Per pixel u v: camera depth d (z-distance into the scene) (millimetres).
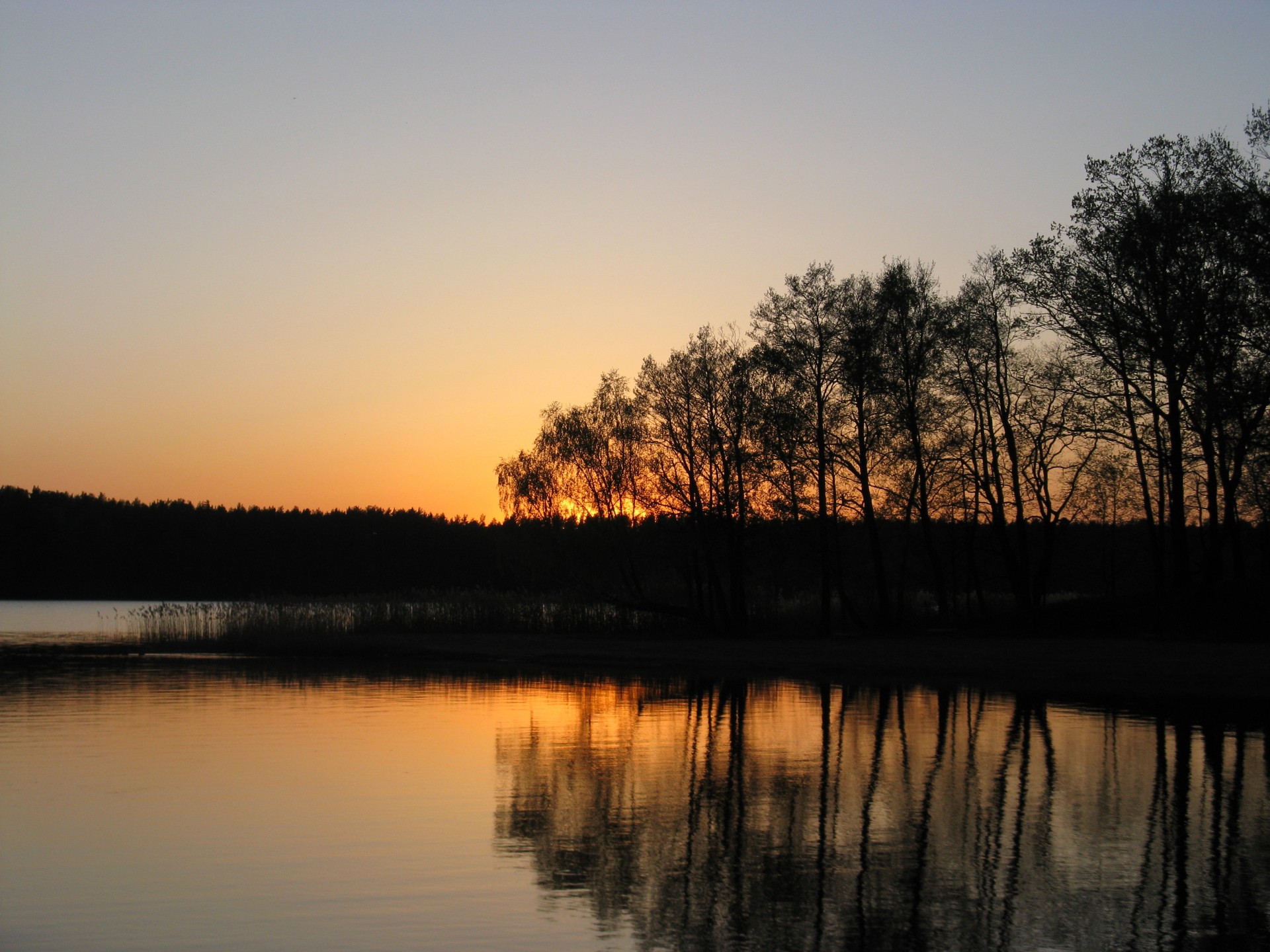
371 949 11078
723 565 58062
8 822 16344
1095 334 42188
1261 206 36594
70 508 130125
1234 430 42719
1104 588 84938
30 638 58562
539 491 57781
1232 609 42312
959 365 49688
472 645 52344
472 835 15695
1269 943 11375
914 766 20953
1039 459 51719
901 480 53156
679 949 11086
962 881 13461
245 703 31234
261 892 12938
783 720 27719
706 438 55031
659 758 21938
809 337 49750
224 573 132750
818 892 12992
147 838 15414
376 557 137500
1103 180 41594
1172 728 25781
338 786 19109
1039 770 20625
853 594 67500
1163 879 13562
